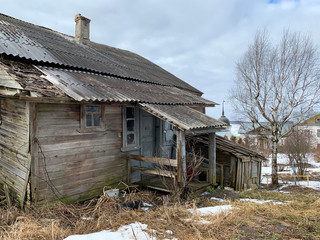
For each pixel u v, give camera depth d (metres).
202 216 4.50
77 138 5.74
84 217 4.36
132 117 7.48
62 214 4.39
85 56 8.38
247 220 4.42
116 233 3.50
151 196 6.44
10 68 5.06
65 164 5.47
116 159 6.80
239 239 3.58
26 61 5.96
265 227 4.07
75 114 5.71
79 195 5.78
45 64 6.30
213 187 7.94
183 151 6.13
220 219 4.22
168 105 7.20
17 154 5.23
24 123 4.98
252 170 9.15
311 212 4.80
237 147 9.34
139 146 7.66
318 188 9.53
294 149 13.42
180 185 6.18
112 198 4.74
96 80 6.61
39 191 4.96
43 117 5.04
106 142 6.49
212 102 9.86
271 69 10.34
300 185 10.15
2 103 5.79
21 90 4.20
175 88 10.38
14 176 5.32
